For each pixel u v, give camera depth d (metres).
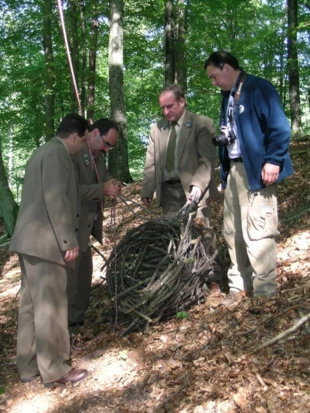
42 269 3.54
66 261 3.56
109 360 3.75
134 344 3.87
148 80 18.27
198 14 13.90
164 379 3.34
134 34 16.23
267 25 16.92
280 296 3.86
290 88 13.70
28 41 15.47
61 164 3.55
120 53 11.27
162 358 3.58
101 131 4.31
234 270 4.14
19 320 3.75
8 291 6.83
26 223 3.54
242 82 3.65
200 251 4.08
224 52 3.66
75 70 15.41
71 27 14.84
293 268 4.49
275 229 3.75
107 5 14.85
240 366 3.21
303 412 2.70
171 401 3.11
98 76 17.73
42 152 3.61
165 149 4.35
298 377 2.98
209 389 3.10
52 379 3.58
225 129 3.81
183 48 12.77
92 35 16.11
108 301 4.92
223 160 4.04
